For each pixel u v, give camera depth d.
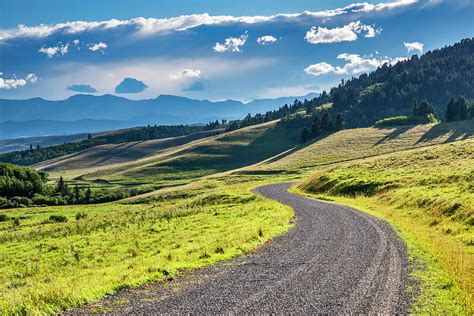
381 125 183.38
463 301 10.85
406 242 19.11
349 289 12.16
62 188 132.50
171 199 87.50
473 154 53.12
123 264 18.77
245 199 51.44
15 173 125.88
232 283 13.03
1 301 11.43
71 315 10.24
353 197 44.22
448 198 26.86
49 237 36.75
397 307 10.60
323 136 173.50
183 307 10.68
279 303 10.98
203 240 23.89
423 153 63.88
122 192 126.50
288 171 111.62
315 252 17.70
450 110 168.62
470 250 16.78
